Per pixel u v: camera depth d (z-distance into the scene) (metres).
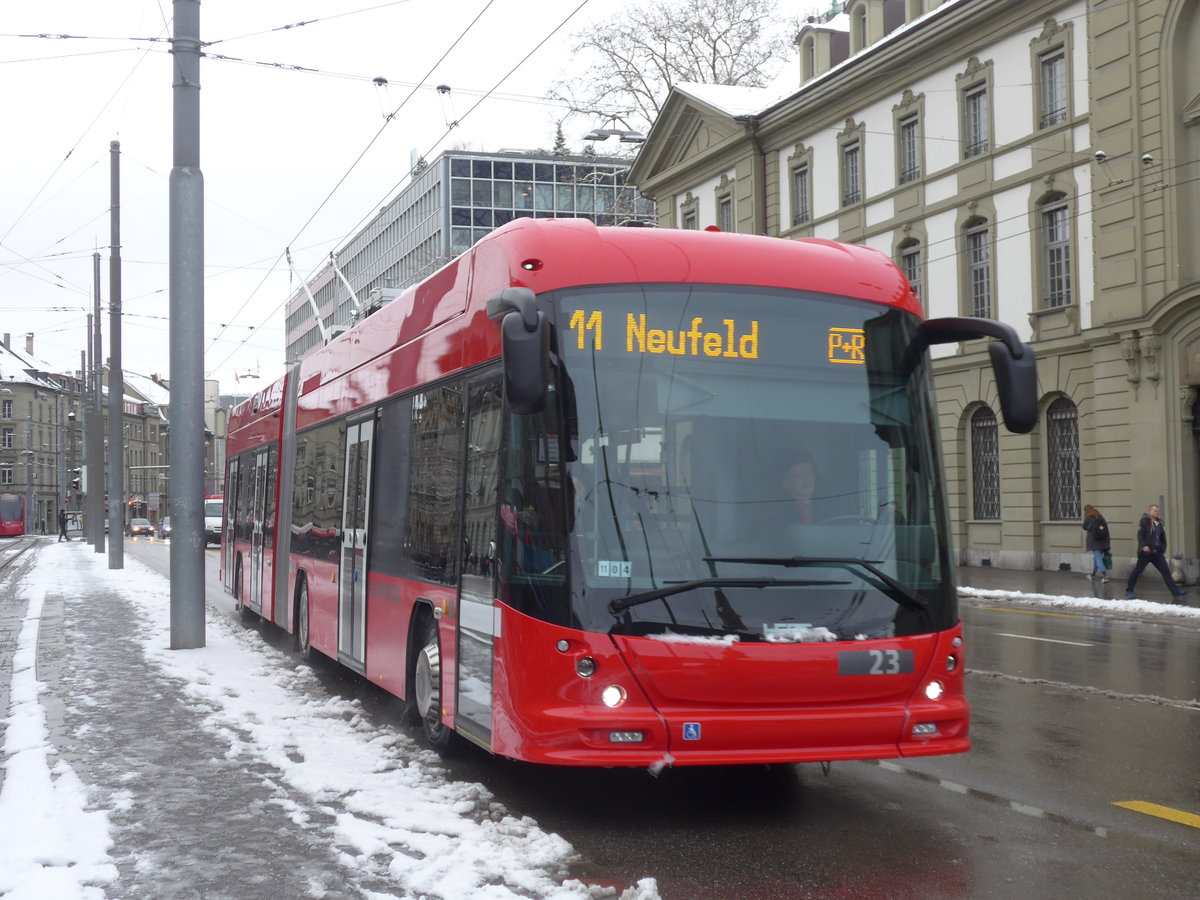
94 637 15.62
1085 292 27.94
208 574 34.03
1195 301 24.91
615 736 6.20
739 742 6.27
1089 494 27.94
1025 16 29.05
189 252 14.16
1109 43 26.80
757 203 38.94
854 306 7.07
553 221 7.06
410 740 8.73
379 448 9.97
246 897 5.17
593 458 6.49
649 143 43.75
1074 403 28.61
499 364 7.10
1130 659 14.01
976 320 6.92
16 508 95.69
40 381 124.44
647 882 5.32
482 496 7.25
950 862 5.86
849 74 34.66
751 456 6.65
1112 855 5.96
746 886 5.49
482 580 7.12
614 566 6.36
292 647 14.27
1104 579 23.45
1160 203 25.72
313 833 6.17
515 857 5.75
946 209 31.91
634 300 6.77
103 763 7.87
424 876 5.41
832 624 6.46
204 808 6.68
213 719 9.47
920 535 6.81
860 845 6.17
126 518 97.44
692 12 43.16
